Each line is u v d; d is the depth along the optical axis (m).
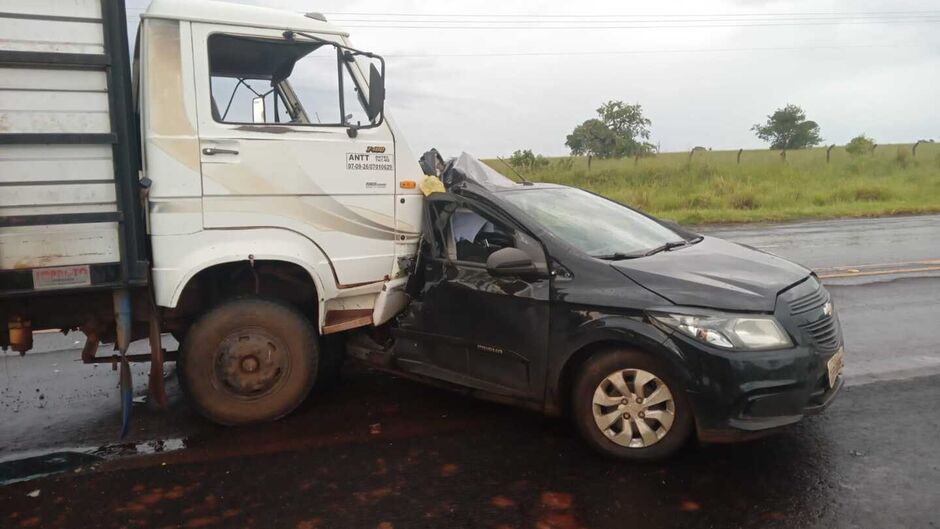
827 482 3.75
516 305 4.46
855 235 14.05
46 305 4.52
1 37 3.94
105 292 4.54
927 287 8.73
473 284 4.71
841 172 25.84
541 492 3.75
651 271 4.17
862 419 4.61
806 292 4.18
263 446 4.53
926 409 4.76
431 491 3.80
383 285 5.11
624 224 5.20
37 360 6.68
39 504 3.80
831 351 4.06
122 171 4.28
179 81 4.53
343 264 5.00
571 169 27.92
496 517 3.50
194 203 4.57
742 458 4.07
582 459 4.16
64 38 4.06
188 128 4.54
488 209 4.80
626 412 4.06
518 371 4.50
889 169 26.50
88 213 4.24
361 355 5.40
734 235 14.56
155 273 4.55
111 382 6.00
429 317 4.98
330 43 4.93
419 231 5.28
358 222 5.04
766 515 3.44
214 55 4.89
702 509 3.51
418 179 5.29
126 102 4.26
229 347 4.79
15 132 4.03
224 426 4.90
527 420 4.82
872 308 7.71
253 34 4.71
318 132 4.87
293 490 3.88
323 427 4.82
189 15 4.55
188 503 3.76
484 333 4.64
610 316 4.06
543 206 5.04
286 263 5.02
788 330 3.85
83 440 4.73
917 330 6.79
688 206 20.88
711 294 3.93
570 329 4.20
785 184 23.36
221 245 4.65
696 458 4.10
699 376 3.79
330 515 3.58
